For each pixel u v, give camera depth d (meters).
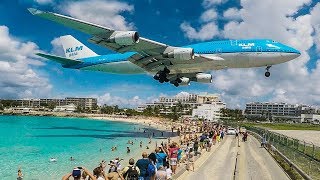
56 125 113.44
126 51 40.88
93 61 50.16
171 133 71.75
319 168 16.45
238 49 38.31
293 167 20.80
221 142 42.22
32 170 28.55
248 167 22.25
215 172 20.56
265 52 37.53
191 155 23.77
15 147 45.97
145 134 69.50
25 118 180.25
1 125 106.88
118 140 55.94
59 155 38.06
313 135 77.50
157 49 39.22
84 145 48.44
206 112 188.75
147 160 12.77
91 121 158.12
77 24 35.97
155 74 46.69
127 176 12.20
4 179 24.69
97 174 11.13
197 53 40.16
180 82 46.50
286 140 28.36
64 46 55.75
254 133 55.41
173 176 18.73
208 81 45.75
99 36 37.44
